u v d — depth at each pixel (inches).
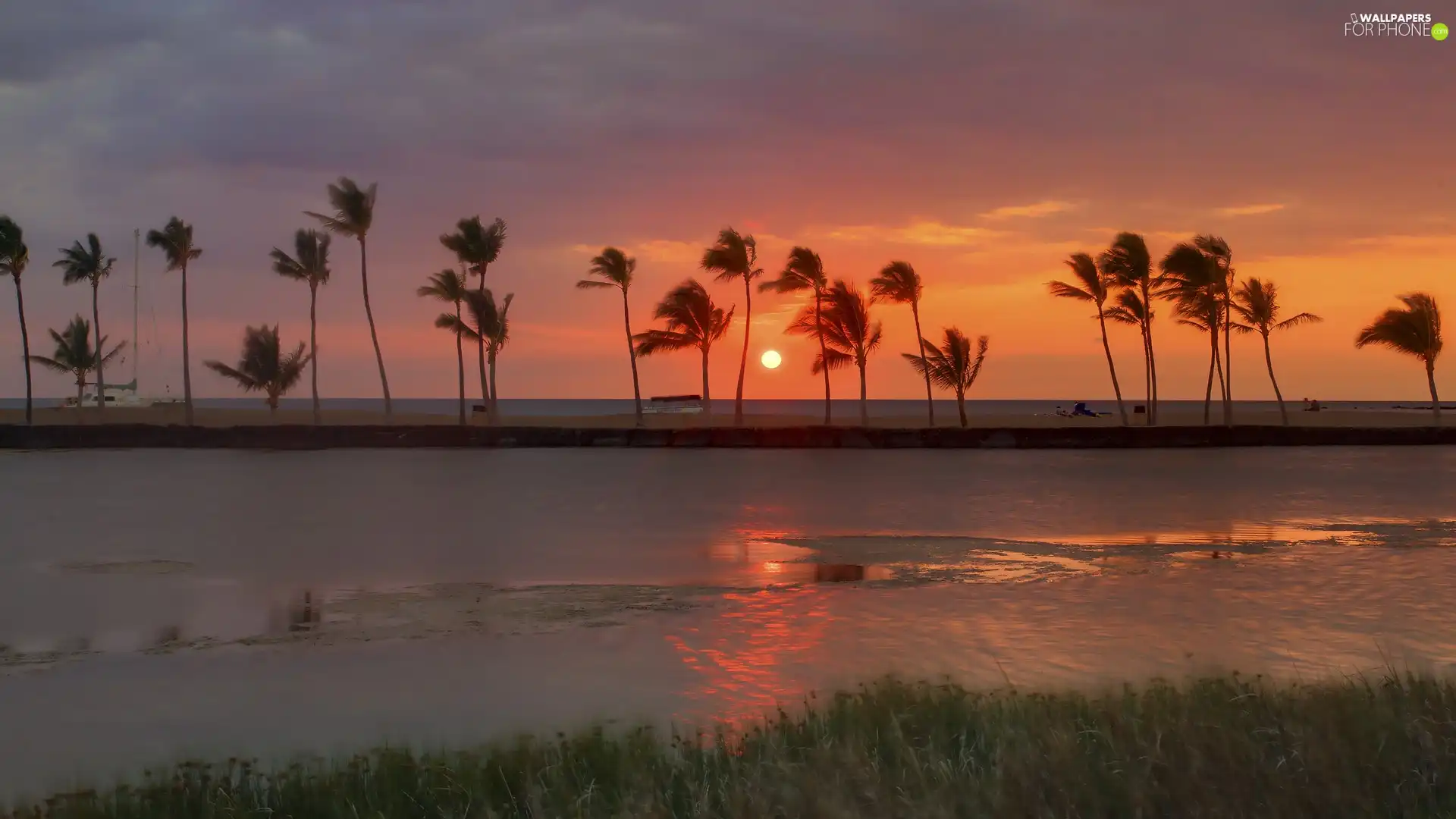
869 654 403.2
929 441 2181.3
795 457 1903.3
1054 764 218.2
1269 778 214.4
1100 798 207.6
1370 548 717.9
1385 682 288.7
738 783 212.1
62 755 292.4
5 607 516.4
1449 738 235.3
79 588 573.6
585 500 1116.5
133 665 399.9
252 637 449.4
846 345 2374.5
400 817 218.1
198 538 796.0
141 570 639.1
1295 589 546.0
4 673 386.9
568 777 228.7
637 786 219.5
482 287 2452.0
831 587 567.8
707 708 329.1
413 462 1774.1
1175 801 207.0
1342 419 3599.9
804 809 202.5
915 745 242.8
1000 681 354.3
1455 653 394.9
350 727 314.8
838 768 220.8
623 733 286.7
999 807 203.0
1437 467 1599.4
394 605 521.0
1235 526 857.5
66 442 2160.4
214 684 369.7
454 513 982.4
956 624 459.5
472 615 493.0
